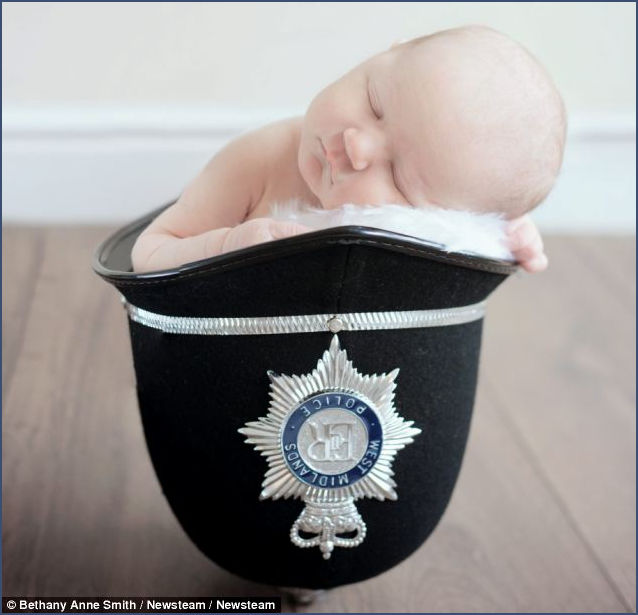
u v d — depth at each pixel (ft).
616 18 6.69
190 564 3.76
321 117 2.86
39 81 6.48
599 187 7.18
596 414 5.09
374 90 2.81
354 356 2.74
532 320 6.12
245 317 2.69
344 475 2.85
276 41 6.49
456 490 4.39
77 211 6.82
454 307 2.86
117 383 4.97
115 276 2.77
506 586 3.80
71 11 6.31
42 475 4.22
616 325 6.10
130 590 3.59
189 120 6.63
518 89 2.78
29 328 5.45
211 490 2.97
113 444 4.48
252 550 3.06
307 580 3.17
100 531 3.91
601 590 3.82
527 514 4.25
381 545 3.08
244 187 3.11
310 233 2.50
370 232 2.50
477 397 5.18
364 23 6.48
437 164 2.72
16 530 3.86
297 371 2.74
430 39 2.88
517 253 3.05
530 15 6.62
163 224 3.12
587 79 6.87
